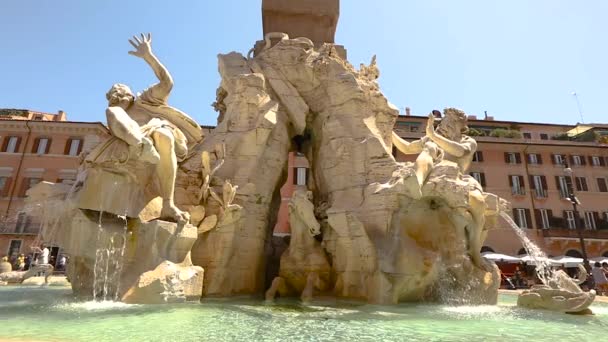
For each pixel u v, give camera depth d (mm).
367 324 5508
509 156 33625
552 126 38344
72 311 5648
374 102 11266
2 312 5523
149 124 7539
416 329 5238
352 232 9070
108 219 6980
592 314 7723
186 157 9070
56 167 31203
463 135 11133
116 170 6980
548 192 32812
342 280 9023
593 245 31031
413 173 8289
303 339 4414
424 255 8438
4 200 30094
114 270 6773
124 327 4625
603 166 33969
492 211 9180
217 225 8719
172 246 7160
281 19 13539
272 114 10406
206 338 4266
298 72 11633
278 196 12164
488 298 8906
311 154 12617
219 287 8562
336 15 13758
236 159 9914
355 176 10039
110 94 8094
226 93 12883
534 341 4648
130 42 8227
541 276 9852
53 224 7234
